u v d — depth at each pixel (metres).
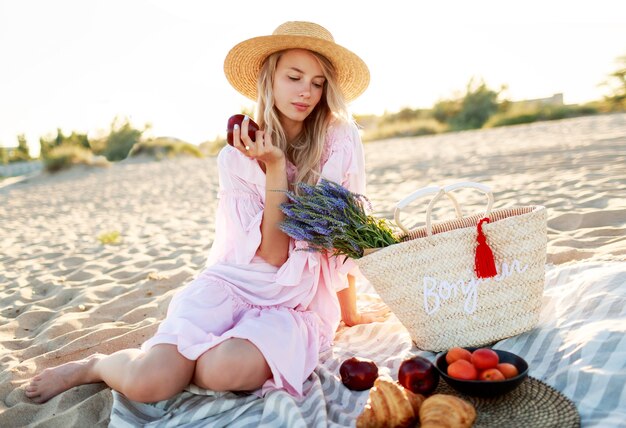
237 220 2.69
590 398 2.01
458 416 1.80
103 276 4.81
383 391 1.96
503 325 2.51
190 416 2.25
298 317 2.61
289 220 2.60
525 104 30.73
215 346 2.29
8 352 3.15
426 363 2.14
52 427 2.34
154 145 30.16
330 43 2.61
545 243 2.52
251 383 2.31
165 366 2.26
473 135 21.95
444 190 2.43
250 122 2.50
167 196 11.93
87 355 3.05
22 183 21.44
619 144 9.83
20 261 6.00
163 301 3.82
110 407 2.42
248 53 2.80
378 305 3.45
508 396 2.08
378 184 9.59
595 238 4.02
